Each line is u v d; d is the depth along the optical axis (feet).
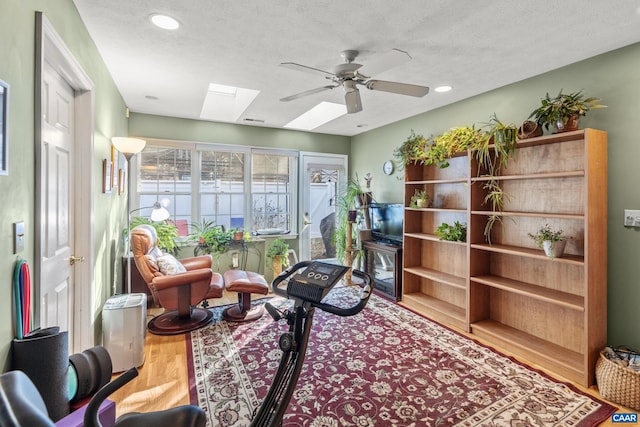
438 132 13.25
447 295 12.41
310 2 6.23
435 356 8.79
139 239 10.22
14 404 2.51
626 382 6.61
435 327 10.78
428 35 7.43
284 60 8.88
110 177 9.61
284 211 17.75
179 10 6.51
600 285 7.68
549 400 6.91
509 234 10.16
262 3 6.27
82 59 6.86
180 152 15.20
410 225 13.33
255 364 8.29
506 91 10.58
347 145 19.13
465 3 6.22
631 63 7.66
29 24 4.54
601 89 8.20
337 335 10.09
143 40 7.75
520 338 9.29
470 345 9.48
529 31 7.22
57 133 6.30
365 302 4.43
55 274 6.22
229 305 12.88
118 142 9.65
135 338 8.09
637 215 7.49
